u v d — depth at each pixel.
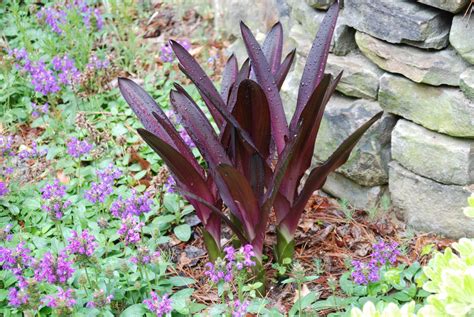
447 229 2.68
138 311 2.31
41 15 4.06
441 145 2.57
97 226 2.77
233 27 4.03
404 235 2.77
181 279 2.50
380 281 2.36
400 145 2.70
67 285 2.44
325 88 2.18
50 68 3.92
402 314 1.73
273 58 2.63
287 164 2.23
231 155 2.53
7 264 2.39
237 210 2.44
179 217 2.88
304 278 2.31
